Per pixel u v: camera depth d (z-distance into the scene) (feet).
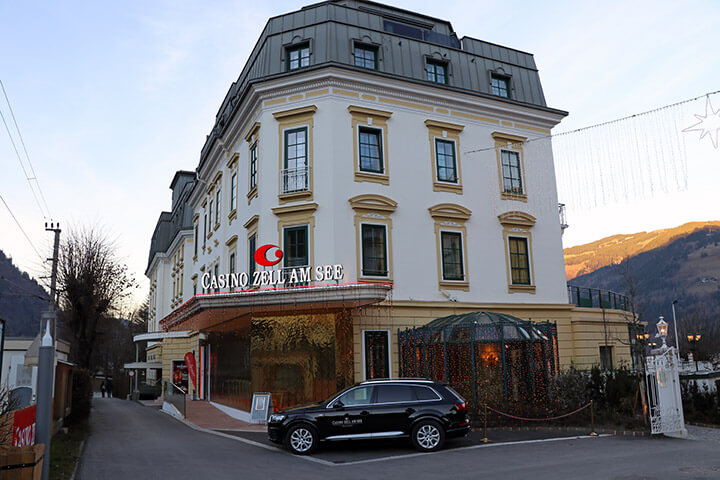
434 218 69.05
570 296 78.64
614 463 34.40
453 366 62.39
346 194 63.98
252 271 67.31
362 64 68.69
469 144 73.46
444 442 43.52
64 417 56.80
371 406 41.22
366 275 63.57
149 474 33.24
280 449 43.16
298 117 65.87
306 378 61.16
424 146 70.18
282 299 58.70
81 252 102.06
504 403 54.75
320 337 61.62
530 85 80.12
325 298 57.72
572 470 32.22
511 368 60.80
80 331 98.48
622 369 63.41
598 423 52.47
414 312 65.82
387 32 71.67
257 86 66.54
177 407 72.18
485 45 79.61
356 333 62.49
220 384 78.18
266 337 62.80
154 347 147.95
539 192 77.30
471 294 69.51
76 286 98.32
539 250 75.82
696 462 34.60
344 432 40.68
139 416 74.18
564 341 74.54
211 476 32.45
